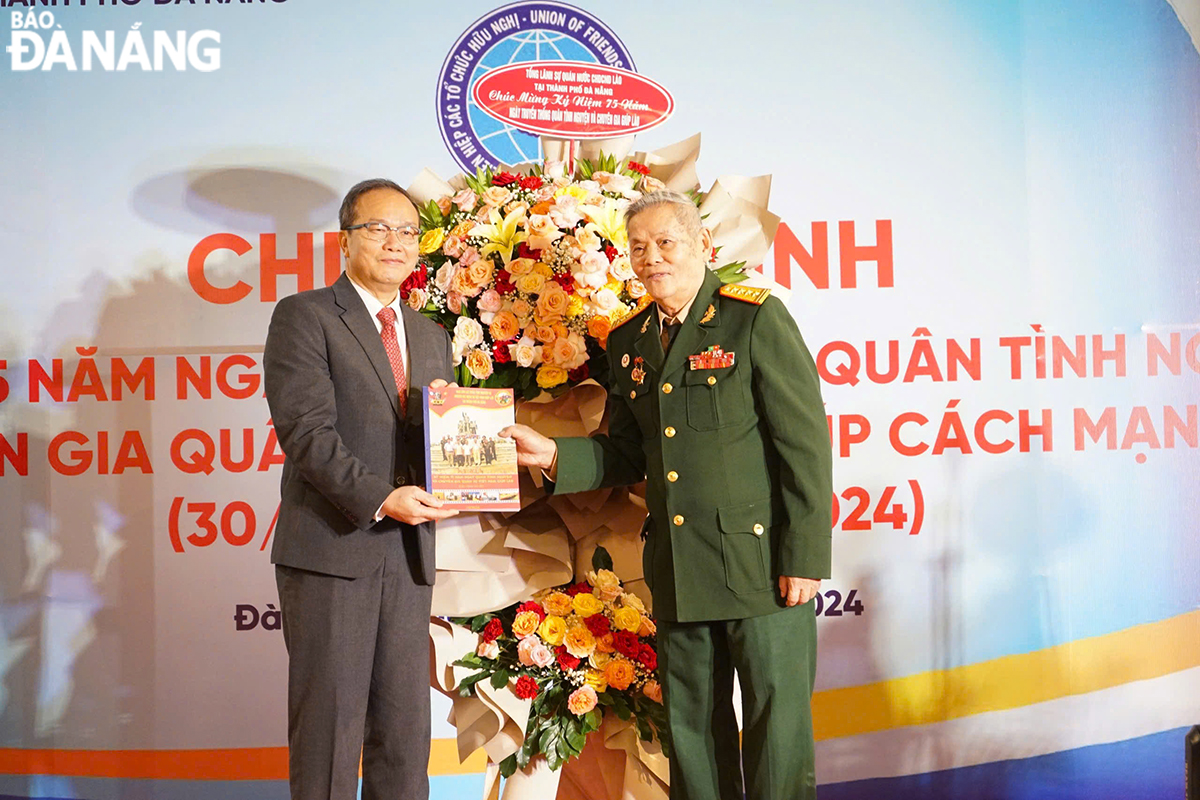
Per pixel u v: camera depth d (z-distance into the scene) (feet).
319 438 6.23
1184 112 10.05
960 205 10.03
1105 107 10.05
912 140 10.07
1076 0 10.09
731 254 7.77
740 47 10.11
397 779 6.55
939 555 9.89
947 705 9.86
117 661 9.87
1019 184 10.02
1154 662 9.82
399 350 6.92
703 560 6.43
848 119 10.07
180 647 9.87
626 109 10.14
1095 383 9.94
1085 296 9.98
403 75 10.07
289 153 10.03
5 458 9.94
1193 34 10.05
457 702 7.43
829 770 9.83
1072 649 9.84
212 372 9.95
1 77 10.11
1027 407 9.96
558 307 7.13
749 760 6.44
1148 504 9.88
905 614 9.87
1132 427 9.92
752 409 6.54
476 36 10.11
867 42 10.10
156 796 9.80
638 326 6.97
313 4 10.09
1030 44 10.07
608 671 7.05
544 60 10.12
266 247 10.03
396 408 6.66
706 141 10.08
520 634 7.06
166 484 9.93
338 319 6.62
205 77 10.07
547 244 7.18
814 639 6.66
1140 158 10.03
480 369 7.22
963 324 9.99
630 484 7.35
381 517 6.26
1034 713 9.84
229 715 9.83
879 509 9.92
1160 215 10.02
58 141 10.05
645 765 7.33
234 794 9.82
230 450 9.94
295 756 6.31
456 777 9.80
